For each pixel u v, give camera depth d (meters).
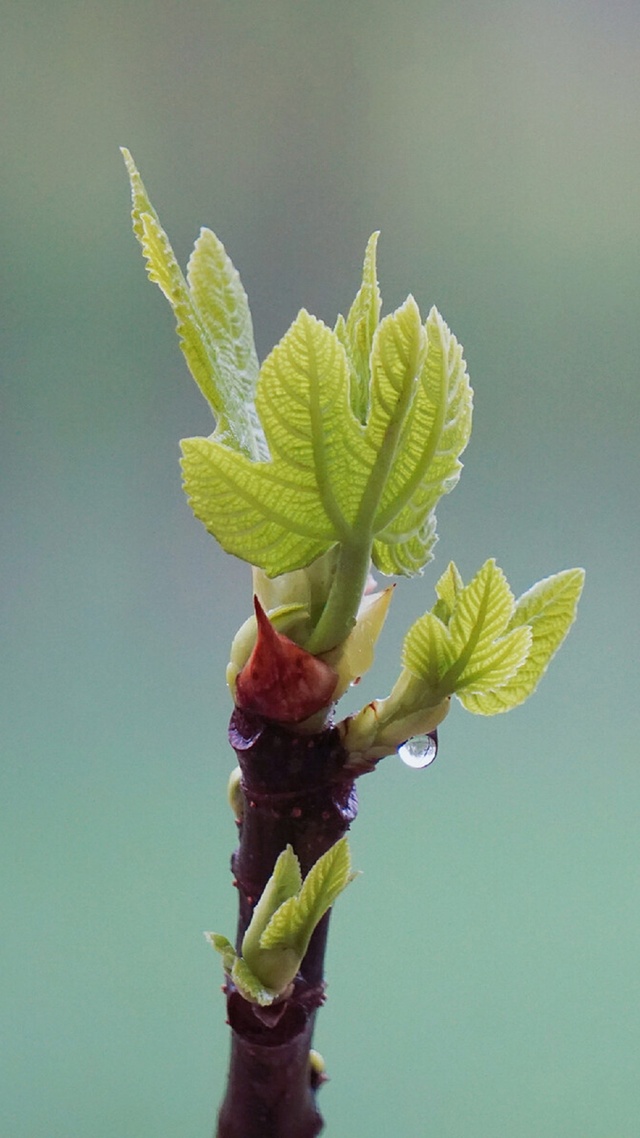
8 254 1.05
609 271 1.06
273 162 1.03
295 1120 0.48
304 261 1.04
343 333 0.48
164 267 0.47
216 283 0.48
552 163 1.03
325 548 0.47
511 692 0.48
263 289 1.04
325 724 0.47
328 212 1.04
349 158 1.03
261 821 0.47
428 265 1.05
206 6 0.99
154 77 1.00
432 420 0.47
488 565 0.47
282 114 1.02
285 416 0.46
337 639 0.47
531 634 0.47
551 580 0.48
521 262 1.06
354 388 0.47
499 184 1.04
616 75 1.01
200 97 1.01
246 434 0.48
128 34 0.99
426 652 0.47
